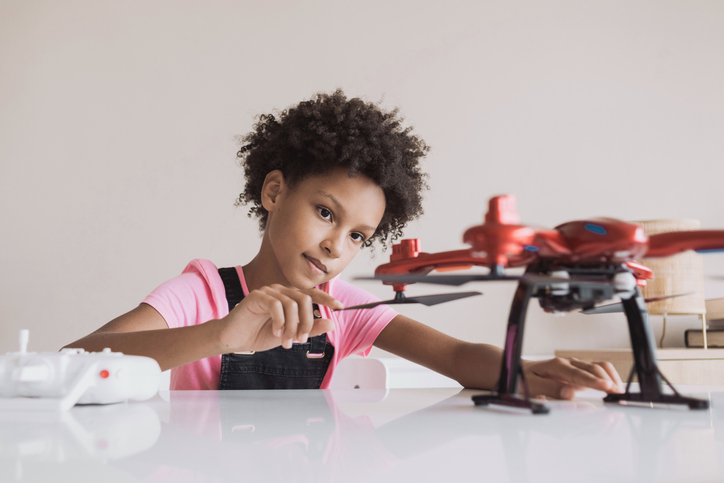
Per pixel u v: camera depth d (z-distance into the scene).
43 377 0.40
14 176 2.05
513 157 2.11
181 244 2.03
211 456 0.23
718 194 2.15
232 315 0.56
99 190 2.04
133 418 0.35
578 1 2.18
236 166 2.07
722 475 0.19
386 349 0.97
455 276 0.33
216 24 2.12
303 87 2.11
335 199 0.83
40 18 2.11
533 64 2.15
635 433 0.28
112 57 2.10
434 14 2.15
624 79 2.17
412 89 2.12
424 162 2.08
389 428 0.31
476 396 0.42
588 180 2.12
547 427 0.31
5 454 0.23
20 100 2.08
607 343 1.97
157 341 0.62
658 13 2.20
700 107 2.18
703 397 0.46
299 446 0.25
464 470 0.20
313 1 2.14
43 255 2.01
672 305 1.55
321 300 0.54
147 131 2.07
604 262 0.37
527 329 1.96
